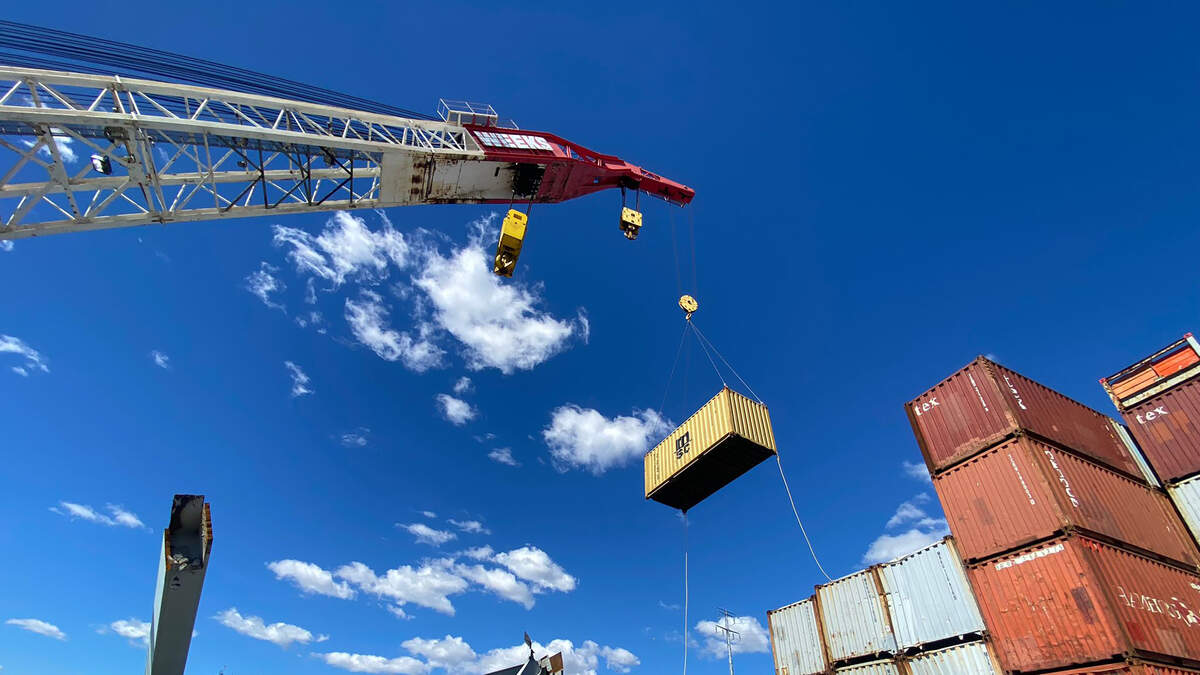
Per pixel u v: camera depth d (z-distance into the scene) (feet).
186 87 59.31
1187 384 69.77
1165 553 60.18
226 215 64.49
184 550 19.75
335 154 69.67
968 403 66.28
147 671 21.24
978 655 56.85
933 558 64.18
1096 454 65.46
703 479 79.46
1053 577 53.21
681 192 90.02
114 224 58.13
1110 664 48.03
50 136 52.75
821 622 74.13
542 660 37.83
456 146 74.18
